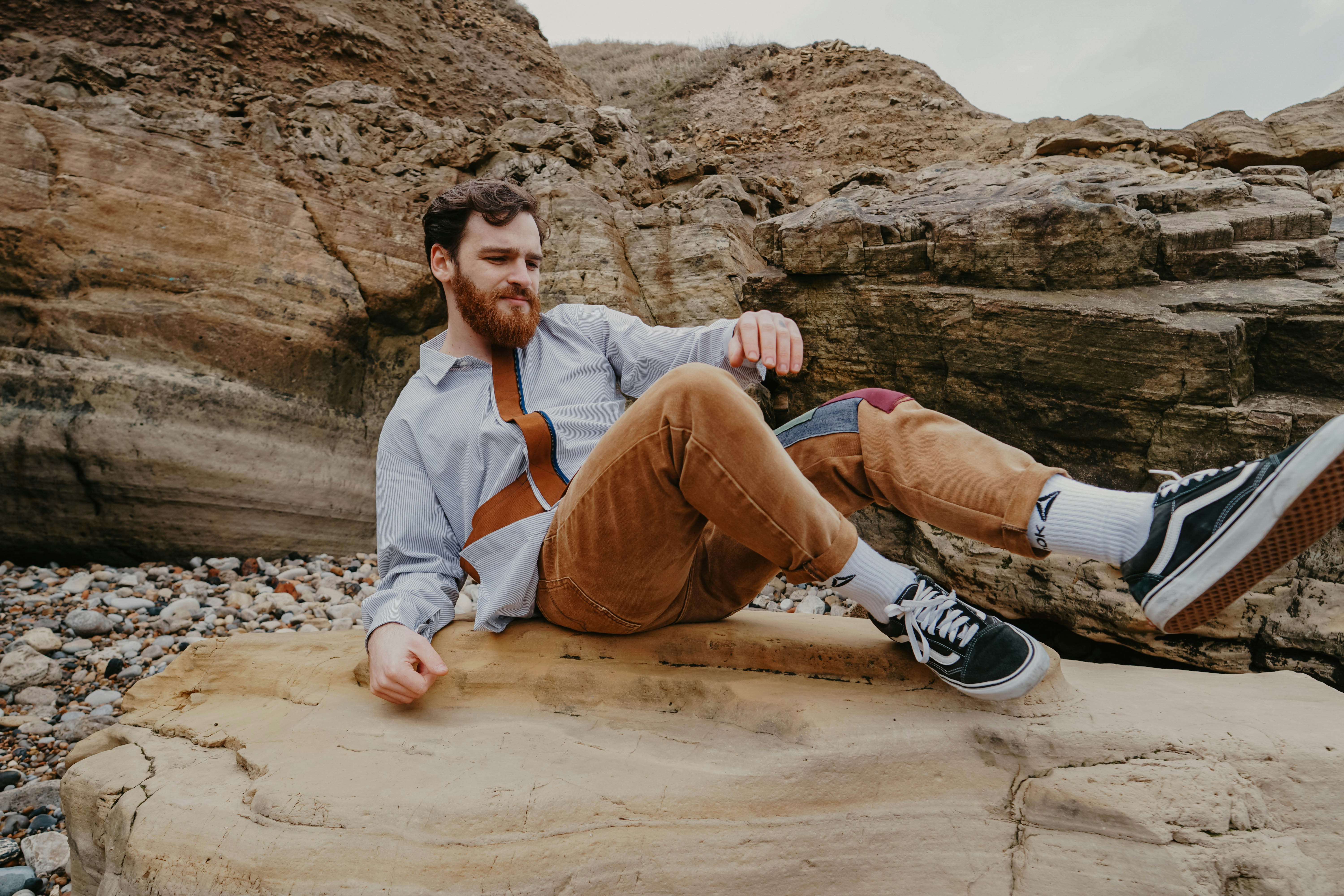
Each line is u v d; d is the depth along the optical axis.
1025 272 3.53
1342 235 3.53
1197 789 1.52
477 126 6.99
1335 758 1.55
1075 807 1.52
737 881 1.50
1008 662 1.61
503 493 1.92
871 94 11.30
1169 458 3.14
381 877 1.48
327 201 4.79
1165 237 3.39
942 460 1.65
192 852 1.55
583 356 2.09
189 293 4.25
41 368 3.91
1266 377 3.11
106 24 5.46
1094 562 3.13
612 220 4.95
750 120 11.64
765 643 1.93
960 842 1.54
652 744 1.73
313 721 1.86
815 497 1.59
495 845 1.51
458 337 2.11
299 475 4.43
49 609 3.66
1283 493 1.26
